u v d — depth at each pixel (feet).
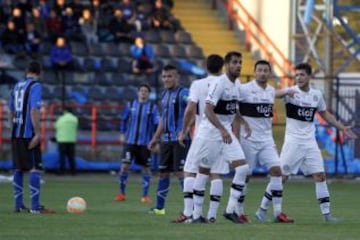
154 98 258.37
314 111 123.24
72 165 238.07
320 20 258.98
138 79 271.90
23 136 131.03
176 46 293.02
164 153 135.95
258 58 287.48
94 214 132.36
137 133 164.45
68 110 237.86
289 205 157.28
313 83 245.04
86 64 275.59
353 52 265.13
